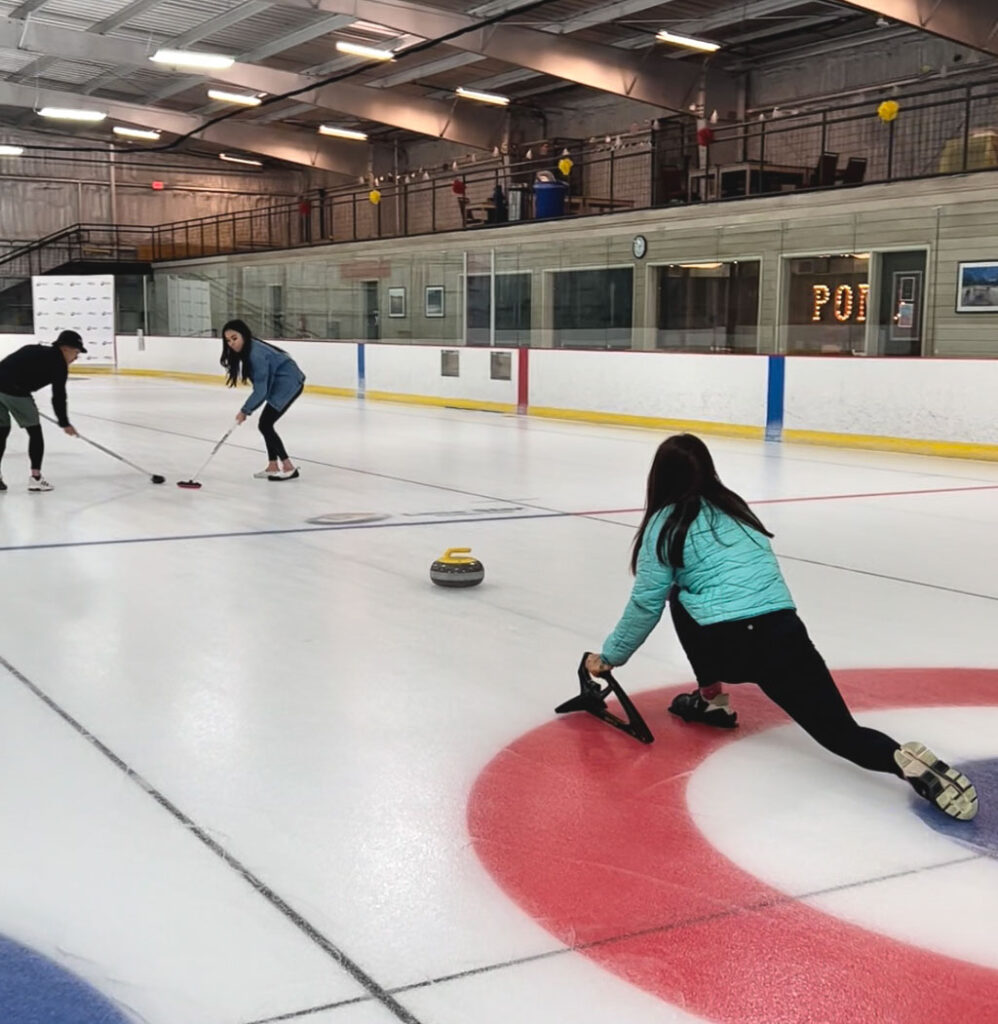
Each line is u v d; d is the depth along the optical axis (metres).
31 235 32.56
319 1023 2.10
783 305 15.62
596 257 17.61
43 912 2.51
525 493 9.38
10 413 8.84
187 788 3.21
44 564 6.25
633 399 15.84
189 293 26.28
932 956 2.36
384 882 2.66
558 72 21.22
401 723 3.78
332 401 20.36
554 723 3.81
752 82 23.25
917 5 16.22
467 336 19.27
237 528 7.51
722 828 2.99
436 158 30.97
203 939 2.40
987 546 7.18
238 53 23.38
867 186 15.51
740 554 3.24
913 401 12.59
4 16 21.31
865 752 3.04
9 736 3.60
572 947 2.38
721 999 2.19
